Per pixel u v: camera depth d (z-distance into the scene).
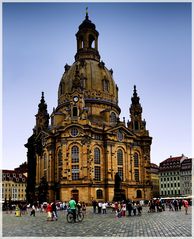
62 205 100.19
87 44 150.62
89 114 132.12
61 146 118.88
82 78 135.88
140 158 136.12
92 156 119.19
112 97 141.50
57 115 134.88
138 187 131.12
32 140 147.88
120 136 128.50
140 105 144.12
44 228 40.09
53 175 122.75
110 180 120.25
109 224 44.38
